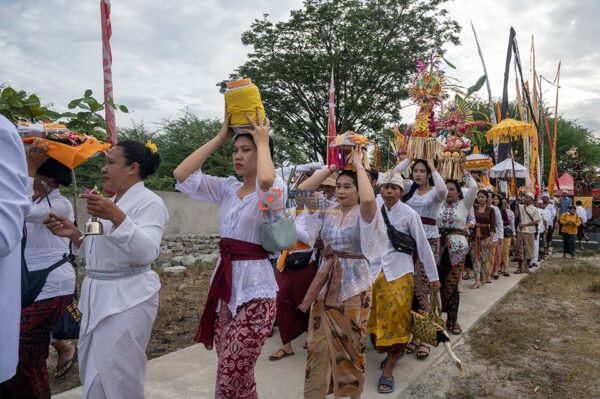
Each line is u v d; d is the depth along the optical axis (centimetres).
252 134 256
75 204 322
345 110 2080
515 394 405
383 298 391
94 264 256
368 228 312
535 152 1446
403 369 434
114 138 409
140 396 259
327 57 1930
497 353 500
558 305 735
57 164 295
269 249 249
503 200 971
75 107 380
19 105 323
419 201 520
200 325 269
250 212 255
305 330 455
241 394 247
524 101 1499
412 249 403
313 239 342
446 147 579
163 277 838
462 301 711
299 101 2102
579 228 1586
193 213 1229
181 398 356
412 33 1981
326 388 316
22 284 262
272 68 1977
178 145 1717
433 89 541
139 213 262
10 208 138
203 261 986
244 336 246
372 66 1989
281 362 442
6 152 141
